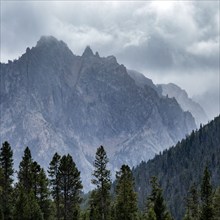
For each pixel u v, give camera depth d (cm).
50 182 15288
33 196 15138
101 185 15500
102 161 15425
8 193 15775
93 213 16350
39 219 14988
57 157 15288
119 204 15938
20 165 15675
